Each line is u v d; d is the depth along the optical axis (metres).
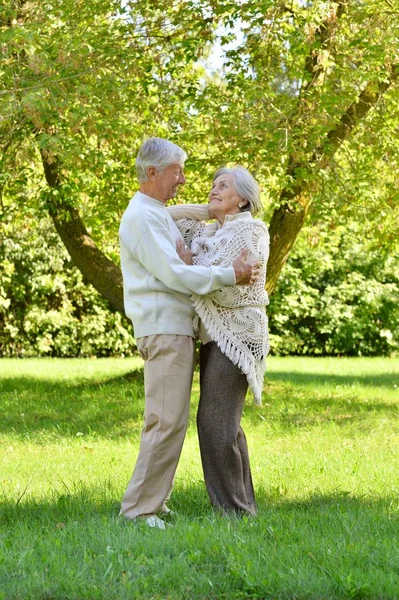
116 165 9.44
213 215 3.91
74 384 11.45
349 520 3.80
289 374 13.55
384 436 7.14
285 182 8.46
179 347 3.69
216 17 8.48
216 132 8.50
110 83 7.92
